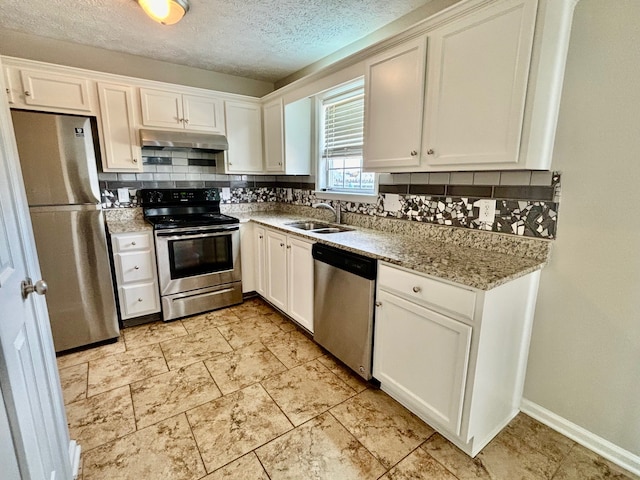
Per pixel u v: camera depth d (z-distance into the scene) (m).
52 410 1.16
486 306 1.31
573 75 1.42
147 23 2.28
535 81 1.32
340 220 2.89
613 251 1.40
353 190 2.86
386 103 1.94
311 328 2.45
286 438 1.57
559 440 1.59
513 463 1.45
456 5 1.49
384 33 2.34
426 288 1.51
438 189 2.07
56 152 2.12
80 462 1.43
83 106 2.50
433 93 1.67
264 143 3.42
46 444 1.05
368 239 2.16
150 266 2.71
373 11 2.12
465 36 1.50
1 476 0.68
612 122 1.34
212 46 2.69
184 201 3.24
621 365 1.43
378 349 1.84
